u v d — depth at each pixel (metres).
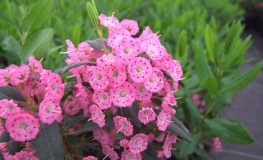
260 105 0.38
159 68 0.11
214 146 0.20
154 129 0.12
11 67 0.12
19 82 0.10
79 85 0.11
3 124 0.10
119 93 0.10
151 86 0.10
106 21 0.11
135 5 0.30
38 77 0.11
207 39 0.16
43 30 0.14
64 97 0.15
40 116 0.09
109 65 0.10
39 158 0.09
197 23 0.27
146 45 0.10
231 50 0.16
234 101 0.38
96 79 0.10
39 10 0.14
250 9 0.72
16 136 0.09
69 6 0.27
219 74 0.17
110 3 0.28
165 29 0.25
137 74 0.10
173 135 0.12
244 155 0.28
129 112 0.11
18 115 0.09
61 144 0.09
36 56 0.14
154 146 0.12
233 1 0.65
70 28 0.19
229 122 0.15
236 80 0.15
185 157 0.18
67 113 0.11
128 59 0.10
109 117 0.12
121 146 0.11
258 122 0.35
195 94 0.22
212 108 0.17
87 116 0.11
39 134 0.09
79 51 0.11
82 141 0.12
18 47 0.15
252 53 0.55
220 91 0.15
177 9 0.31
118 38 0.11
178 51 0.20
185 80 0.19
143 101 0.11
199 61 0.16
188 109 0.17
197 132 0.17
